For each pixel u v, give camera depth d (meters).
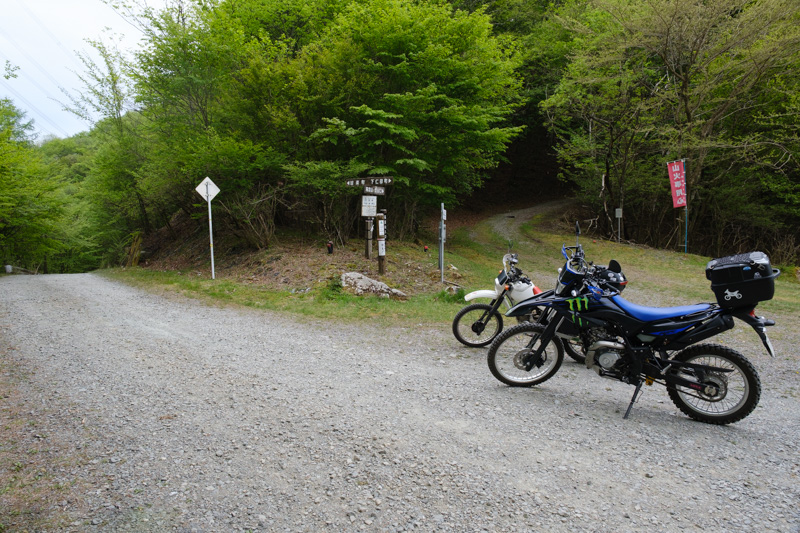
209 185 11.86
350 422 3.66
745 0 16.20
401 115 13.25
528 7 26.52
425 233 20.86
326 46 14.71
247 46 13.51
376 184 11.84
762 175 21.53
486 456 3.16
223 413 3.81
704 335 3.79
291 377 4.75
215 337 6.41
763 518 2.50
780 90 18.11
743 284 3.58
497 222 27.66
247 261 12.95
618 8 17.72
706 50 17.47
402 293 9.53
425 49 13.62
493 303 6.03
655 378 3.94
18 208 19.19
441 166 16.31
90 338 6.27
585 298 4.11
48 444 3.22
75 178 30.52
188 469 2.93
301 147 14.05
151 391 4.30
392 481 2.83
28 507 2.49
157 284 11.34
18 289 10.89
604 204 23.02
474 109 14.94
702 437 3.54
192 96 14.79
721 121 20.72
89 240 26.00
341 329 6.98
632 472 2.99
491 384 4.66
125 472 2.88
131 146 18.70
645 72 19.91
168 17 13.71
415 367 5.19
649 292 12.24
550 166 36.31
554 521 2.46
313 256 12.20
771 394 4.61
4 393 4.20
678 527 2.42
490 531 2.37
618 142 22.03
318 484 2.79
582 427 3.66
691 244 25.20
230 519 2.44
